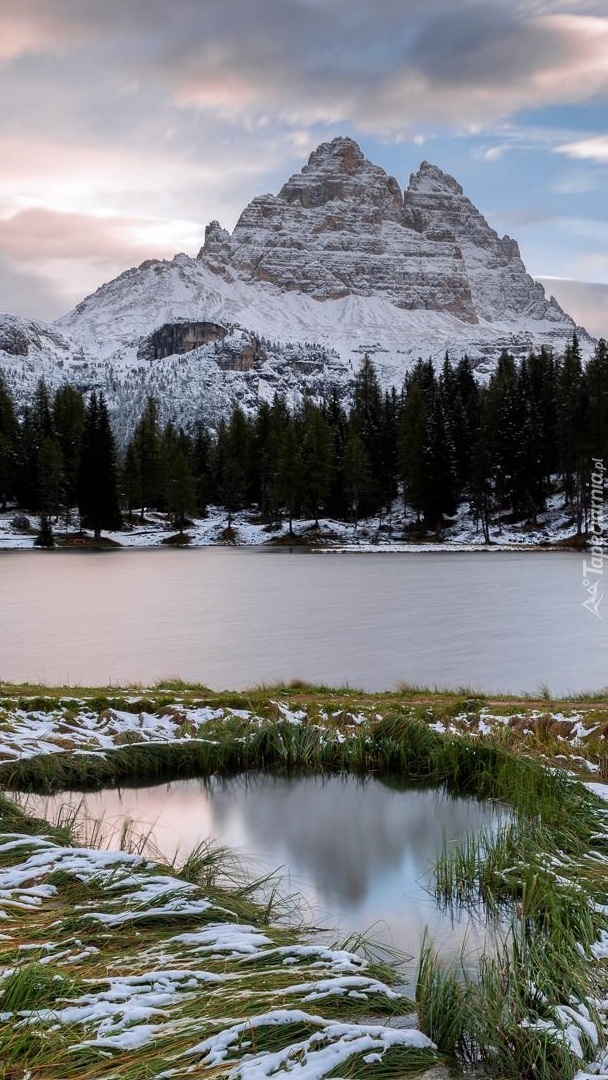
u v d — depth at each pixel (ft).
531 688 62.13
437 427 309.63
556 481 327.26
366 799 31.91
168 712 43.04
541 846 23.32
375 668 71.31
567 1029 14.10
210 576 176.76
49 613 113.80
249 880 23.12
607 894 19.85
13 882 19.38
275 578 170.60
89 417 323.16
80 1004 13.61
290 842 26.76
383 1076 12.84
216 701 45.24
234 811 30.35
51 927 16.66
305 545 309.42
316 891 22.39
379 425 373.81
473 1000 15.24
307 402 418.92
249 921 19.19
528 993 15.35
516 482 304.30
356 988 15.08
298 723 39.75
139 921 17.52
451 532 311.88
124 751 35.94
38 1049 12.23
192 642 86.79
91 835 26.91
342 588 148.05
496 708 44.37
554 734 38.47
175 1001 13.82
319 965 16.01
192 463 410.11
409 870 23.99
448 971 16.31
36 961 14.65
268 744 37.60
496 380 372.17
